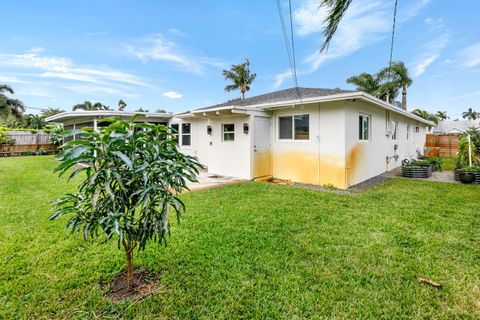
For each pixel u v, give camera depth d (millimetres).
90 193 2176
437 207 5078
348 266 2871
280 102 7965
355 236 3654
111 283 2582
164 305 2256
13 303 2271
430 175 9453
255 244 3383
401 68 17594
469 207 5086
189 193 6262
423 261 2977
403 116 12172
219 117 9398
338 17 2217
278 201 5516
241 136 8625
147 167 2100
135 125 2279
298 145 8203
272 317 2119
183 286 2508
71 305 2256
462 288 2484
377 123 9266
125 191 2123
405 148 13031
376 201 5555
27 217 4383
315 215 4562
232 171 9000
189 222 4188
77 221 2146
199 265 2871
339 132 7195
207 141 11422
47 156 16391
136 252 3129
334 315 2148
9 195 5934
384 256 3090
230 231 3820
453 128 36562
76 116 11891
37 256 3064
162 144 2375
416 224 4125
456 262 2959
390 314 2160
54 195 5945
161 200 2133
